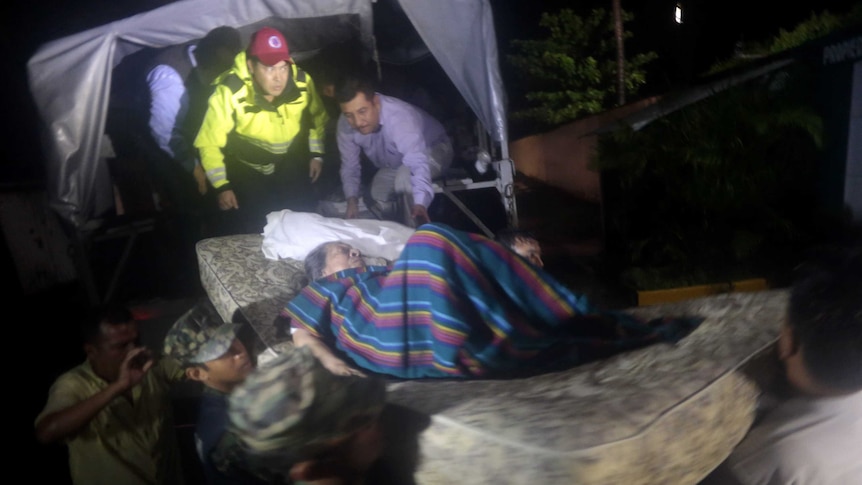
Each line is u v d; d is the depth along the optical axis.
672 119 4.51
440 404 1.47
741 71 4.48
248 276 3.03
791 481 1.30
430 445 1.38
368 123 3.76
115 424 2.28
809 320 1.27
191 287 4.82
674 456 1.32
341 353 2.16
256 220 4.76
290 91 4.14
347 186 4.28
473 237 2.05
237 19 4.43
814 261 1.32
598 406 1.37
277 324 2.49
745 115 4.23
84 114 4.03
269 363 1.34
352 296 2.28
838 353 1.24
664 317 2.05
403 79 6.01
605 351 1.83
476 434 1.30
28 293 5.91
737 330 1.76
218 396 2.07
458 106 5.98
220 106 4.02
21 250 5.94
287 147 4.43
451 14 4.47
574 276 5.28
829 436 1.29
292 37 5.14
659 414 1.32
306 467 1.22
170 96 4.49
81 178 4.15
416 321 1.94
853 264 1.26
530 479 1.22
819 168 4.29
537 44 11.88
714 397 1.42
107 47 4.02
